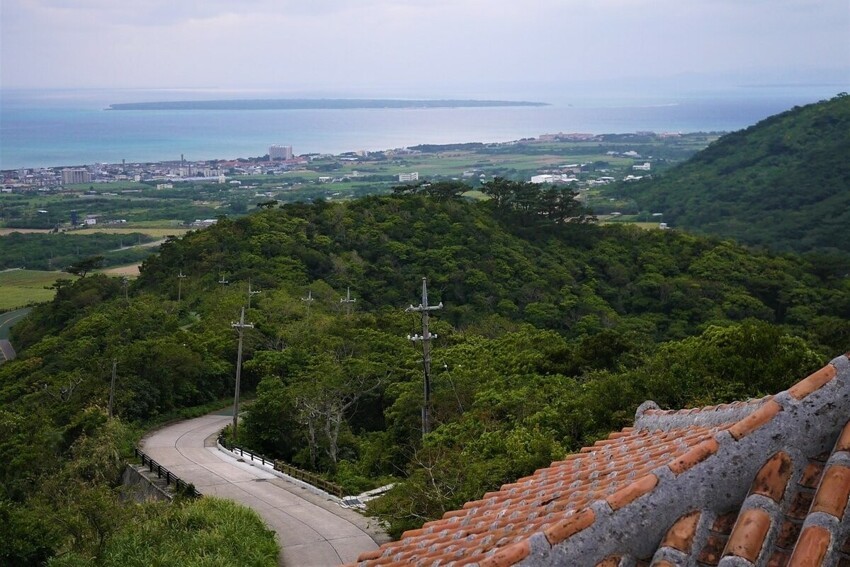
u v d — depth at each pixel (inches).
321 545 896.9
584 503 227.5
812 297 2962.6
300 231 3287.4
